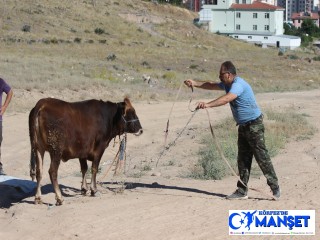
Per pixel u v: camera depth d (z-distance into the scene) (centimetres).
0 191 1205
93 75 4528
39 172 1032
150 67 6262
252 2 13575
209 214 948
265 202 1012
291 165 1464
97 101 1084
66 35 8119
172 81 4944
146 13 11225
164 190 1137
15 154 1841
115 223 905
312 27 17038
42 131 1009
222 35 11962
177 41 9819
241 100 976
